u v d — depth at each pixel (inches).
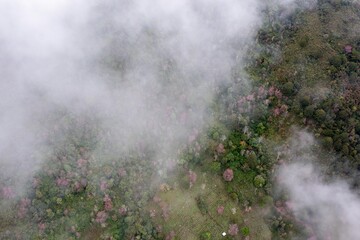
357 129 4232.3
